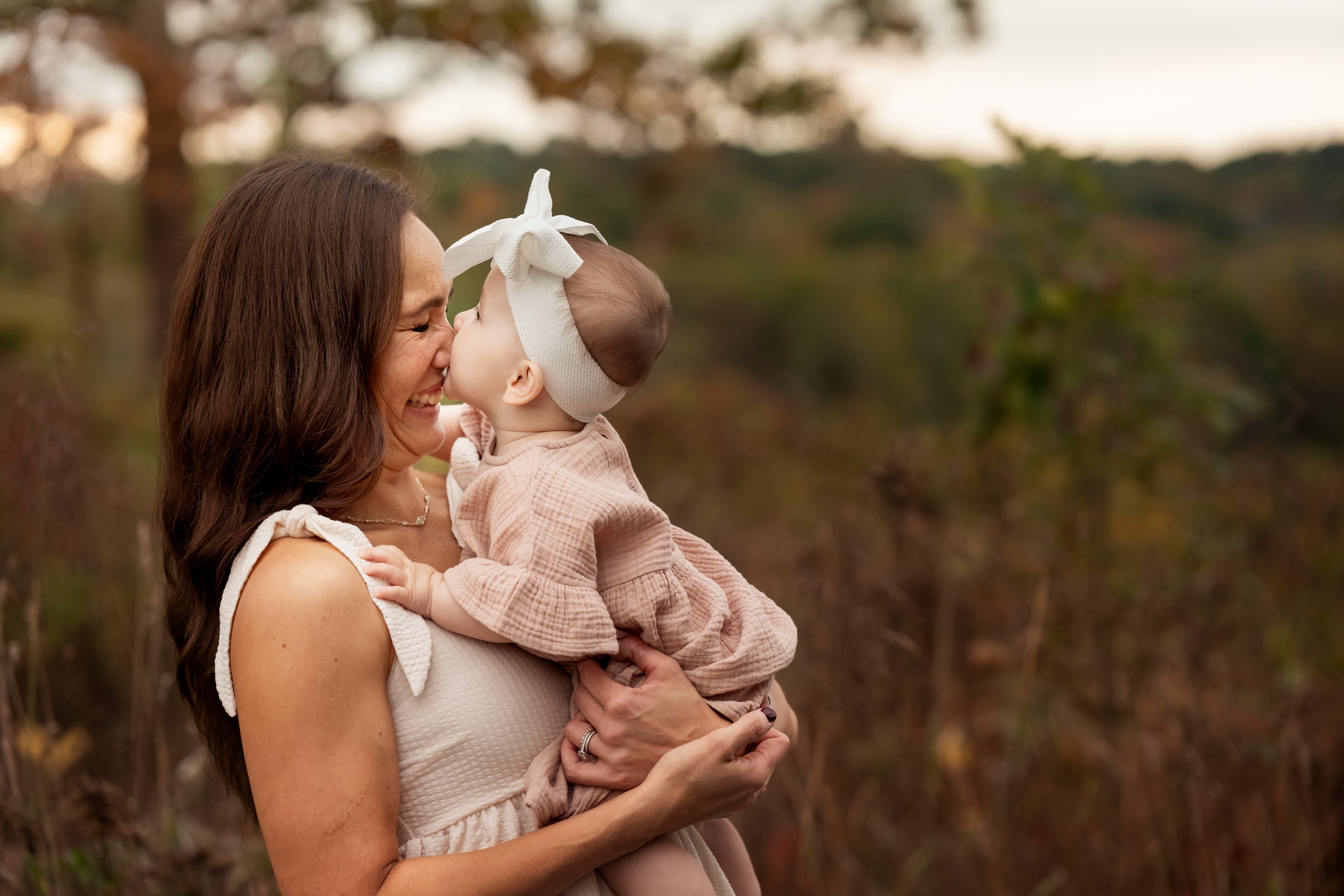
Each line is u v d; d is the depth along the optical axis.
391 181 1.54
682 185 10.55
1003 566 3.29
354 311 1.43
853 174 14.35
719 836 1.74
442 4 7.43
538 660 1.48
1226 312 7.22
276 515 1.38
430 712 1.38
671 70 8.65
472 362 1.57
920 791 3.21
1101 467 3.57
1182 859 2.89
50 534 2.28
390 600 1.37
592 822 1.34
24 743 2.18
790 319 12.29
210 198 5.31
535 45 7.91
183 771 2.46
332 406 1.41
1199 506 3.45
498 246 1.52
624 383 1.59
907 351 11.87
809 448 5.00
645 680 1.46
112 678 2.87
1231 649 3.15
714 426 6.11
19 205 6.57
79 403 2.36
